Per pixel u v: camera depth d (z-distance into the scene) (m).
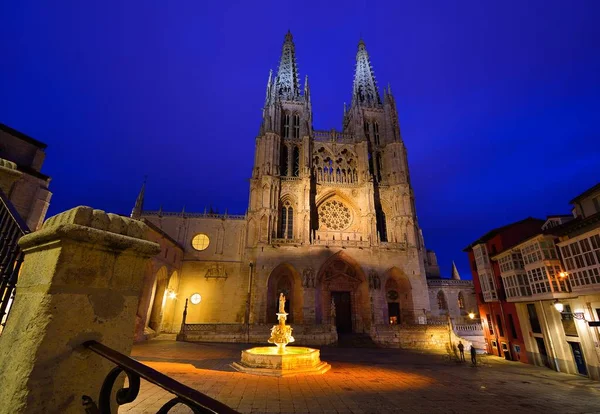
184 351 28.00
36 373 2.83
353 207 56.72
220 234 54.03
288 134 62.97
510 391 18.23
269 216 50.75
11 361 3.00
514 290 32.28
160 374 2.51
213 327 37.28
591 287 23.27
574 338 25.33
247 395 13.74
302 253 48.78
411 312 48.16
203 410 2.07
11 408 2.71
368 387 16.77
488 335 38.84
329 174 58.97
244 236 54.09
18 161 19.97
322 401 13.45
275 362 19.39
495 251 37.06
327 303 48.41
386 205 57.44
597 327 23.31
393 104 65.19
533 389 19.25
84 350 3.19
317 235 50.28
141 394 12.02
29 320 3.07
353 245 50.06
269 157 55.19
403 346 40.38
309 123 61.22
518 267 32.25
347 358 29.91
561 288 26.16
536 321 29.97
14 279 4.09
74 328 3.17
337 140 62.47
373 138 63.62
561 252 26.61
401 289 50.34
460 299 59.12
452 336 40.19
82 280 3.34
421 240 54.94
